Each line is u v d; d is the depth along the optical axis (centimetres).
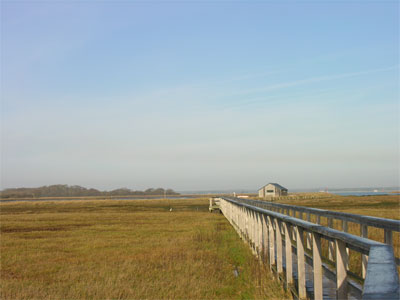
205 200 9844
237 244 1808
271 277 1004
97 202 9500
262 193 10694
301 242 718
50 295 1029
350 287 566
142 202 9031
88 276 1278
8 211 5791
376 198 8500
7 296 1038
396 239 1205
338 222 1945
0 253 1778
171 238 2162
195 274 1263
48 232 2603
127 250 1791
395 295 229
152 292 1053
